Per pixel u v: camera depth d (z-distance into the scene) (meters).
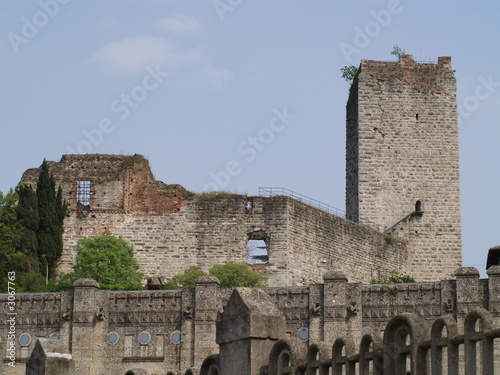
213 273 87.62
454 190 104.94
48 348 35.03
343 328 74.69
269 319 29.19
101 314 76.69
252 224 94.62
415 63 106.88
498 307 71.31
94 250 89.00
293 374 28.22
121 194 96.56
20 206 93.19
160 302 76.88
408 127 105.75
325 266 96.19
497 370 59.09
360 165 105.12
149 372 75.56
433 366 25.06
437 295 73.56
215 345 75.44
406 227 104.00
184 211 95.81
